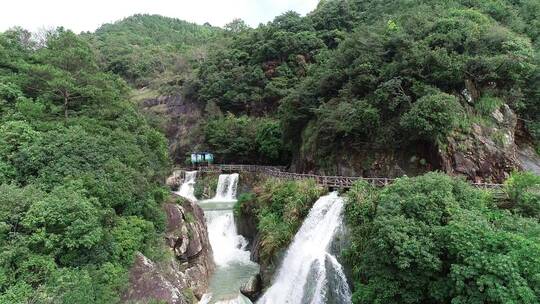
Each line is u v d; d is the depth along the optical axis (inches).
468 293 418.3
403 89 1017.5
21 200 522.6
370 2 2477.9
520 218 507.8
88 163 681.0
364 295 515.8
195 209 998.4
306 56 2413.9
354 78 1152.2
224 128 2090.3
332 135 1119.6
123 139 852.0
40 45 1364.4
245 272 882.1
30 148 653.3
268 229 890.1
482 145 887.7
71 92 890.7
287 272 765.3
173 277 681.6
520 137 1009.5
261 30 2923.2
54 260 495.5
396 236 470.9
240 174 1672.0
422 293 478.9
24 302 418.3
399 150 1006.4
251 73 2452.0
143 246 677.9
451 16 1234.0
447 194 538.0
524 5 1476.4
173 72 3383.4
